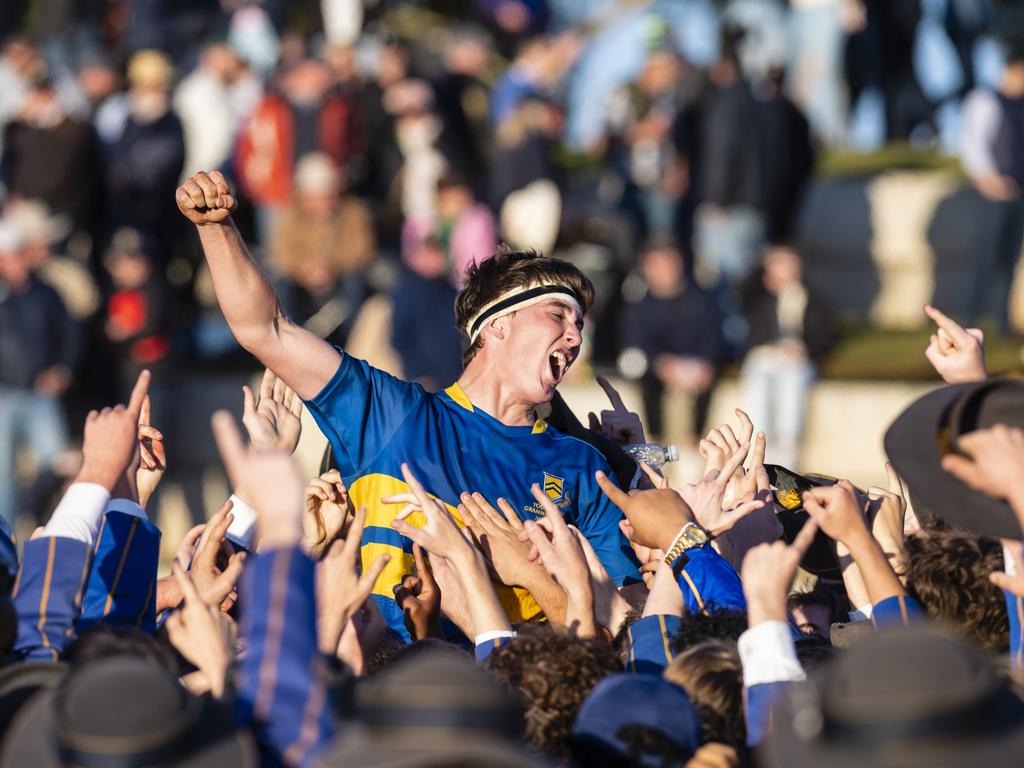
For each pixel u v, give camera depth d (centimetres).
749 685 969
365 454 1377
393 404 1386
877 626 1095
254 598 876
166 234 3856
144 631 1137
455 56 4453
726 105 3750
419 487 1198
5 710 929
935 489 986
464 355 1458
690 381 3462
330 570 1065
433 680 784
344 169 3925
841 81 4753
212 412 3738
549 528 1253
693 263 3706
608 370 3678
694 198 3812
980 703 750
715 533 1191
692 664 1027
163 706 790
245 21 4628
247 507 1329
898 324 4309
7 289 3428
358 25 4609
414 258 3444
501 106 4003
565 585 1166
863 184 4425
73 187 3797
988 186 3853
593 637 1127
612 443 1477
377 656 1195
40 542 1051
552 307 1412
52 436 3419
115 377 3553
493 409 1413
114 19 4712
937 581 1133
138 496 1341
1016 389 985
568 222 3756
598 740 948
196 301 3959
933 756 743
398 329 3394
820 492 1123
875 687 755
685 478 3447
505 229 3797
